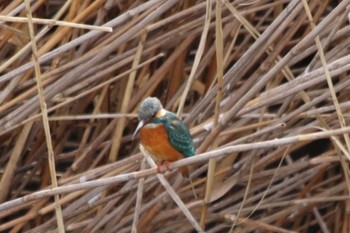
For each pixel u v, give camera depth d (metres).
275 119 8.89
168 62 9.66
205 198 8.46
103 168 9.03
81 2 9.48
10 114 9.16
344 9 8.19
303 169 10.70
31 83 9.73
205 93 9.90
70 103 9.82
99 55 9.03
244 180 9.64
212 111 8.87
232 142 8.52
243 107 8.14
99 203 9.03
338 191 10.29
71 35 9.74
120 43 9.00
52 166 7.62
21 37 9.66
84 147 10.26
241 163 9.23
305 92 9.46
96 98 10.81
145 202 9.45
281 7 10.02
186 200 9.90
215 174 9.07
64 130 10.36
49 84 9.34
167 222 9.93
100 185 7.23
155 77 9.70
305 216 11.67
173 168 7.14
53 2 11.21
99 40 9.52
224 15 9.57
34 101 9.10
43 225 9.42
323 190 10.90
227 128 9.25
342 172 10.55
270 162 9.95
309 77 8.03
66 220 9.53
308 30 10.05
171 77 10.06
